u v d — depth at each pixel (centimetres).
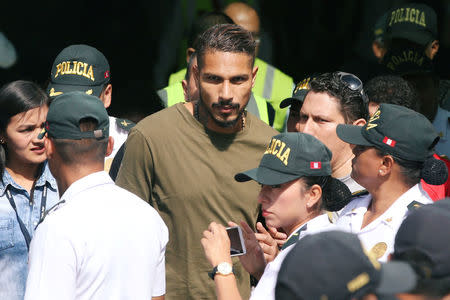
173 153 1275
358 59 3125
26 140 1316
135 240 1016
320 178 1062
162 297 1092
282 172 1056
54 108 1024
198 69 1248
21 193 1345
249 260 1171
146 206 1062
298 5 3212
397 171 1056
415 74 1734
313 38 3241
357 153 1084
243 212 1295
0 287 1307
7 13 3444
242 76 1225
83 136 1014
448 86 1845
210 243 1090
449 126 1745
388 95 1458
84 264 977
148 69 3300
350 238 639
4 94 1302
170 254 1302
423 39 1783
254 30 2198
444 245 704
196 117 1293
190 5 3159
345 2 3238
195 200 1277
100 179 1034
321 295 611
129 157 1293
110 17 3462
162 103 1873
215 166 1277
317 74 1505
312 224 1050
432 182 1061
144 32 3381
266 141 1302
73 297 972
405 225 736
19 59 3409
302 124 1333
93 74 1479
